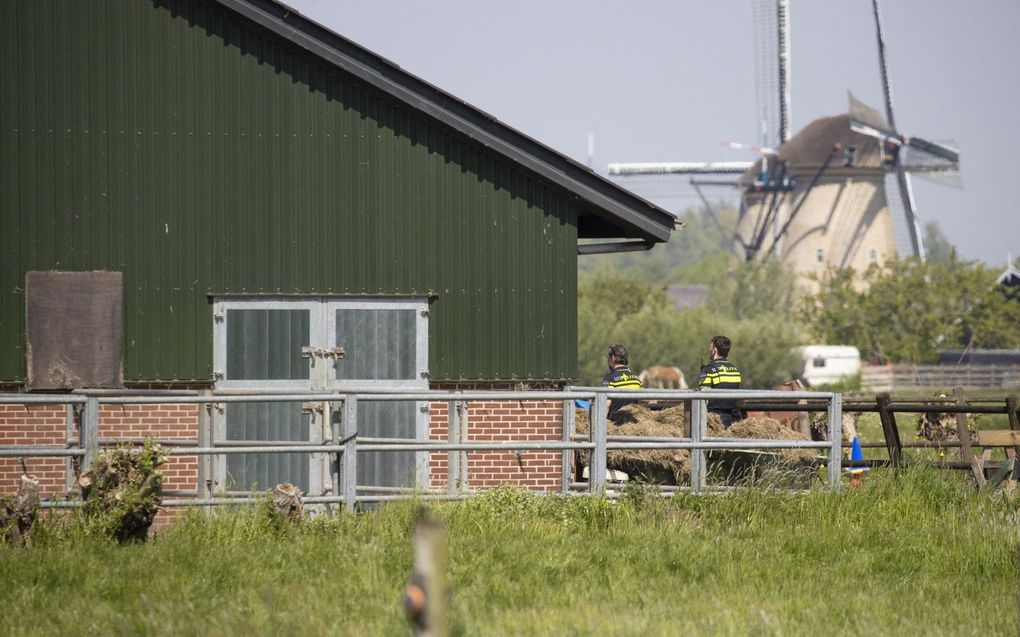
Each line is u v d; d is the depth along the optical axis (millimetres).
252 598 34188
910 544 43219
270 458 57781
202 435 48781
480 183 59125
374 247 58750
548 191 59344
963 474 55000
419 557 19641
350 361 58500
